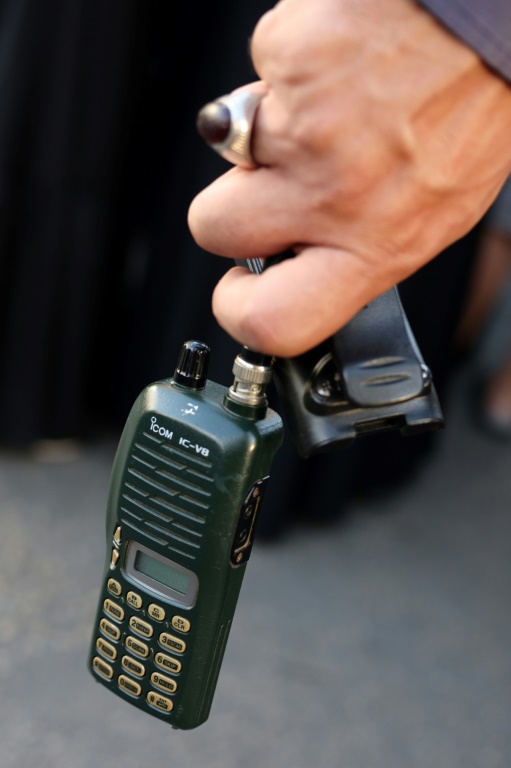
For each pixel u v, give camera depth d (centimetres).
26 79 161
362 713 147
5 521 174
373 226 44
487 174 45
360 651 161
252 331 46
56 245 174
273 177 45
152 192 185
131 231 191
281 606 168
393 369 54
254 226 45
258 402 64
